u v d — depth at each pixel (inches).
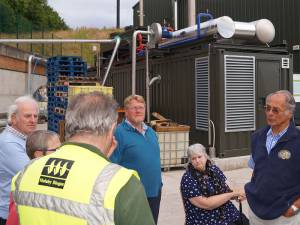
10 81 767.1
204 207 158.7
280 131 137.6
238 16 673.0
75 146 73.4
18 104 137.5
